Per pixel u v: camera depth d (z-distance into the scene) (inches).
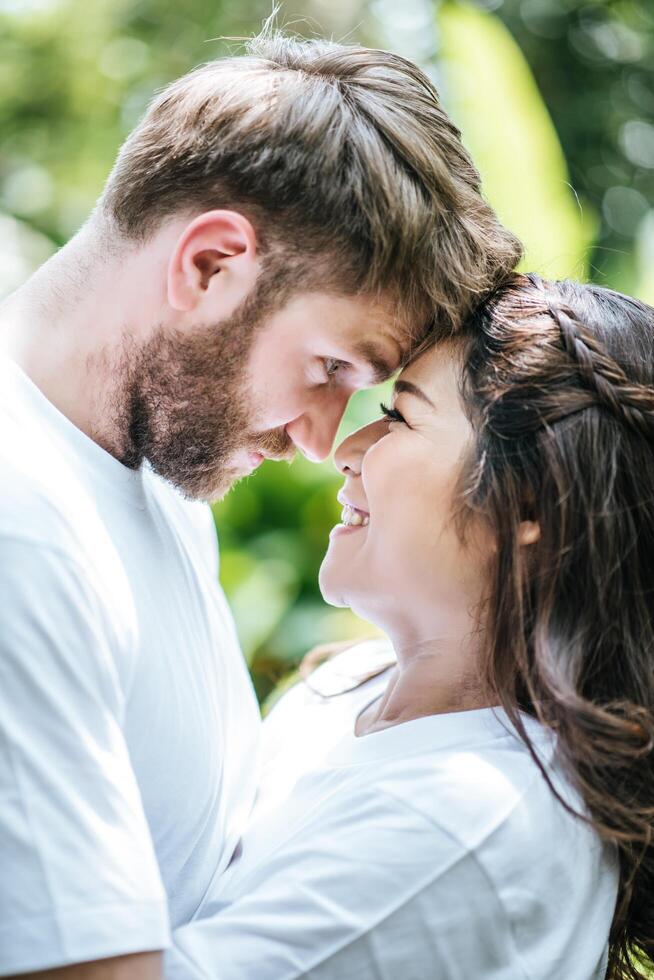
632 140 338.3
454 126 62.7
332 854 53.2
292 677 117.9
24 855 43.2
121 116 301.4
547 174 146.3
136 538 60.0
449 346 63.1
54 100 303.1
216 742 62.4
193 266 58.0
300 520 150.3
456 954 52.2
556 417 59.2
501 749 58.7
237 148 58.0
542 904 54.3
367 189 57.2
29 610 46.1
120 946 44.1
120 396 60.3
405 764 56.9
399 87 60.7
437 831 53.1
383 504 63.1
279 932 50.9
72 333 60.2
